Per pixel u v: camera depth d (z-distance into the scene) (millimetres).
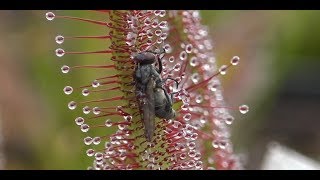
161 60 64
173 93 65
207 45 76
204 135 75
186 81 70
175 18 74
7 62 118
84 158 89
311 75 193
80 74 91
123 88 63
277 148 126
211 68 76
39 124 109
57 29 106
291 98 193
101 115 63
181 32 74
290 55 186
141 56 62
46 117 109
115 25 62
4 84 115
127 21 61
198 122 75
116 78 63
